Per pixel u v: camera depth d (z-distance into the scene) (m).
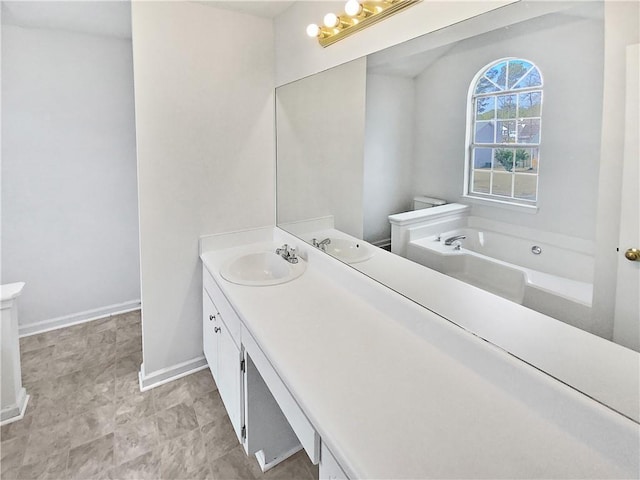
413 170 1.35
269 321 1.45
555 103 0.90
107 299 3.24
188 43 2.09
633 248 0.79
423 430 0.91
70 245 3.00
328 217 1.92
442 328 1.24
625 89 0.78
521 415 0.96
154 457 1.79
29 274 2.88
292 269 2.01
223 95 2.24
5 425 1.97
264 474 1.72
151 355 2.31
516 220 1.02
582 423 0.86
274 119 2.43
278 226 2.52
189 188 2.23
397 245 1.46
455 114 1.18
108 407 2.13
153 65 2.01
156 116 2.06
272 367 1.27
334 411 0.96
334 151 1.81
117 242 3.20
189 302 2.37
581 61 0.85
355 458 0.82
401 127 1.39
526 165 0.98
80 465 1.74
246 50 2.27
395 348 1.27
